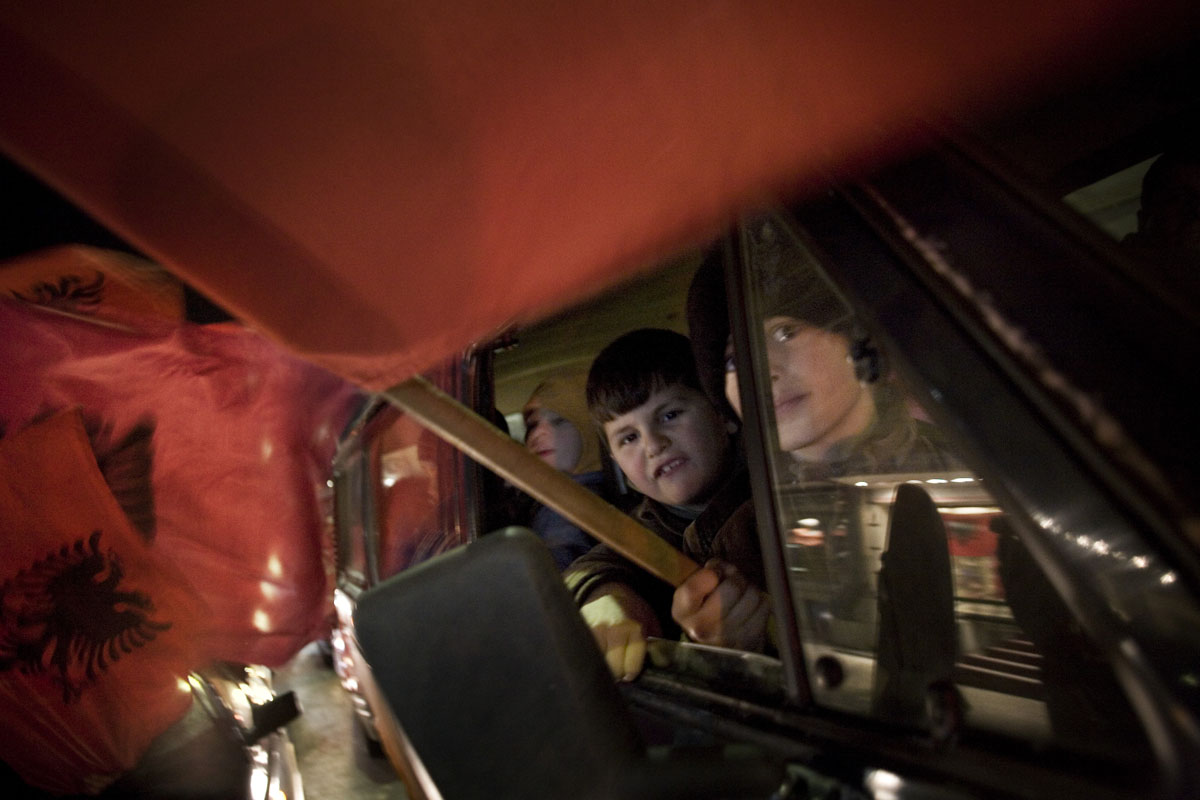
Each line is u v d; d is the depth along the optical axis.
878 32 1.06
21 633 2.45
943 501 1.71
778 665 1.36
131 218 1.14
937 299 0.88
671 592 2.13
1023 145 1.66
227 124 1.08
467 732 0.92
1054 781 0.84
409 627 0.95
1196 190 1.71
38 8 0.98
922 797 0.90
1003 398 0.80
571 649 0.94
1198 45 1.47
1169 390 0.72
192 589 2.82
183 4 1.00
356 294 1.23
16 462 2.55
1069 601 0.77
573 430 2.43
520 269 1.26
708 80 1.09
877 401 1.62
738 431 2.17
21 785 2.44
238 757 2.77
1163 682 0.69
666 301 2.20
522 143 1.14
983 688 1.42
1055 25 1.32
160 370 3.62
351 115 1.09
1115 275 0.79
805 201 1.09
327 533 4.79
